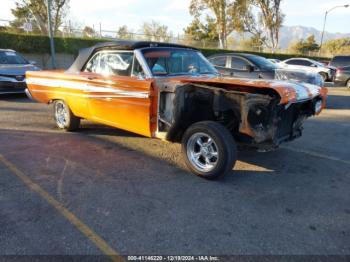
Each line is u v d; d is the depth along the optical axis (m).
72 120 5.96
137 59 4.55
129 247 2.62
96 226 2.91
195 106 4.14
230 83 3.77
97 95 5.10
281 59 32.47
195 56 5.35
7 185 3.72
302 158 4.95
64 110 6.09
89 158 4.70
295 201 3.49
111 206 3.28
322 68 18.59
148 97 4.31
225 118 4.05
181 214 3.15
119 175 4.10
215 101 3.87
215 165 3.84
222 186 3.83
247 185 3.88
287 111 3.96
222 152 3.74
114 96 4.81
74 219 3.02
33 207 3.23
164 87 4.19
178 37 31.81
